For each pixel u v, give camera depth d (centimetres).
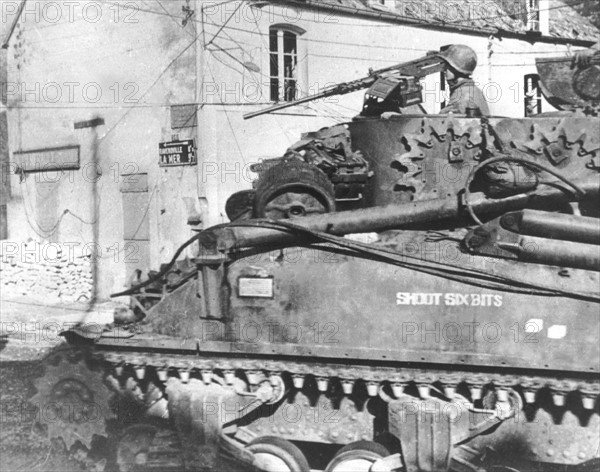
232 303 782
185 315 800
